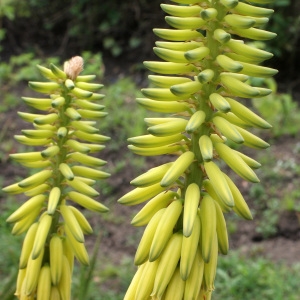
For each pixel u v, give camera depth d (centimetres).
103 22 199
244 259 104
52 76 49
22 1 209
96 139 49
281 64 187
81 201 49
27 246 48
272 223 114
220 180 39
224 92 41
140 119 146
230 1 38
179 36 40
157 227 39
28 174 128
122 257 105
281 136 144
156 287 39
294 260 104
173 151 41
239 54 40
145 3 197
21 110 156
